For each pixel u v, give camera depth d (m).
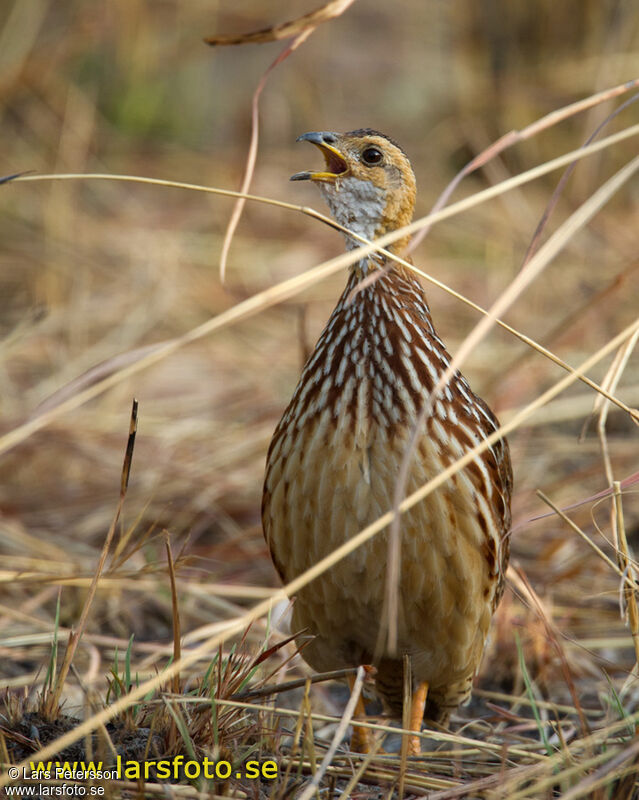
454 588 7.12
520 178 6.64
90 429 12.25
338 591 7.18
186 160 18.41
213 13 19.78
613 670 8.88
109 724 6.53
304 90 20.41
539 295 15.06
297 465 6.99
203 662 8.46
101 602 9.71
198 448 12.18
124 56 19.16
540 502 11.27
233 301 15.02
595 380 13.07
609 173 16.77
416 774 6.73
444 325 14.68
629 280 14.54
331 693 9.13
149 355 6.41
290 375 13.66
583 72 17.20
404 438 6.81
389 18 22.73
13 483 11.68
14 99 17.09
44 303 13.34
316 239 16.73
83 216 16.44
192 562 10.54
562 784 6.21
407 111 20.58
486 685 9.05
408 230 6.30
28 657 8.64
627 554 7.00
